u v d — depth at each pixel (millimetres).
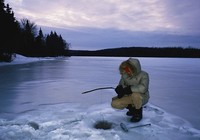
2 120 3775
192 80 10516
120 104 3846
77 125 3520
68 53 106625
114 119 3848
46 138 3041
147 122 3713
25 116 4020
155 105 5176
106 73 13438
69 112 4277
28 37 62344
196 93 6863
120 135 3176
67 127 3426
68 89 7242
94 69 17016
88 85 8219
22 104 5070
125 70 3707
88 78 10547
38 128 3471
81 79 10086
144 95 3789
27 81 9164
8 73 12641
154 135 3203
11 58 28031
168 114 4316
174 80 10492
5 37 25344
